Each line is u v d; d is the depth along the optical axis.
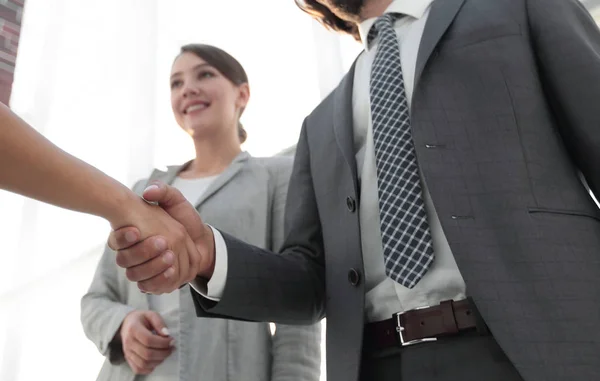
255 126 2.43
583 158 0.80
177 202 0.88
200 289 0.91
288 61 2.45
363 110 1.01
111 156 2.92
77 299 2.90
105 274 1.49
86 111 3.18
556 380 0.63
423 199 0.83
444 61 0.88
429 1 1.05
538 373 0.64
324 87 2.11
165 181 1.61
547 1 0.88
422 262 0.79
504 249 0.72
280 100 2.41
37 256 3.12
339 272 0.91
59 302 2.96
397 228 0.82
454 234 0.74
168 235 0.82
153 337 1.23
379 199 0.86
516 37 0.87
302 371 1.26
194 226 0.89
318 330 1.35
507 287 0.70
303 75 2.36
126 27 3.13
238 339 1.26
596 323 0.66
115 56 3.15
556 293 0.68
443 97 0.85
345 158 0.97
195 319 1.26
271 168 1.55
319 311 1.04
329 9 1.29
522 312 0.68
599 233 0.75
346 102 1.06
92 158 3.00
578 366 0.64
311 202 1.11
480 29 0.89
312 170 1.08
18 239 3.20
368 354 0.85
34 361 2.89
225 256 0.91
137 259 0.79
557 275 0.69
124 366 1.30
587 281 0.69
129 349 1.24
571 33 0.83
